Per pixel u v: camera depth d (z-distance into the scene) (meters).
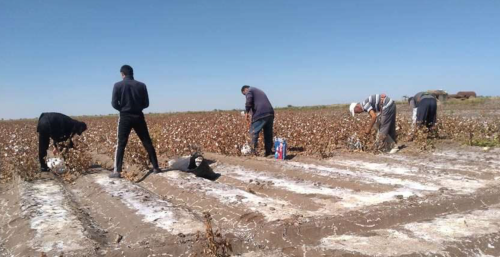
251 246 4.40
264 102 10.42
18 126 26.89
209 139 12.20
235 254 4.26
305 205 5.81
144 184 7.79
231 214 5.28
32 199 6.31
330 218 4.97
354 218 5.00
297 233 4.64
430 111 12.19
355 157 10.01
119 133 8.09
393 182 7.13
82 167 8.70
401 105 38.81
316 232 4.71
